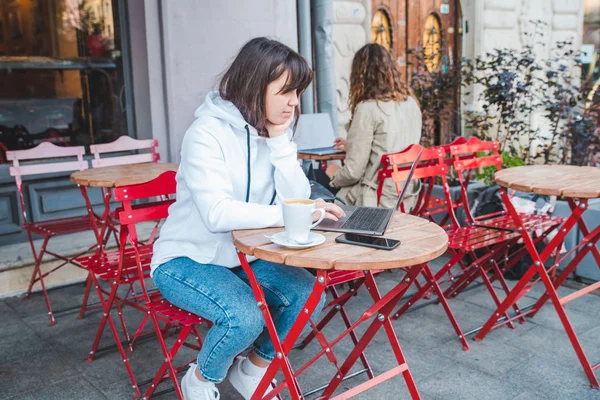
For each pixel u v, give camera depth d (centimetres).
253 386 238
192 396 227
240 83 223
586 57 870
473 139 387
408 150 354
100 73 486
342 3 604
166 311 245
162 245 238
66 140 482
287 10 549
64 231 368
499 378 295
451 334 346
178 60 488
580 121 562
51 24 463
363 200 401
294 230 191
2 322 367
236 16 514
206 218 214
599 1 887
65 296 411
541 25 812
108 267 294
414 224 222
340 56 617
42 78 466
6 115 454
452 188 493
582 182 308
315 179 470
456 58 745
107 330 355
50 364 312
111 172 360
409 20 688
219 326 213
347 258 180
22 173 386
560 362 311
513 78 566
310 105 569
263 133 234
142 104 496
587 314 372
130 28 484
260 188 242
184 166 224
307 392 273
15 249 430
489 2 733
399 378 293
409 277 215
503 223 372
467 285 406
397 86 404
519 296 331
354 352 240
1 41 446
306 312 201
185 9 485
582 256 346
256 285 208
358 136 396
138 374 301
